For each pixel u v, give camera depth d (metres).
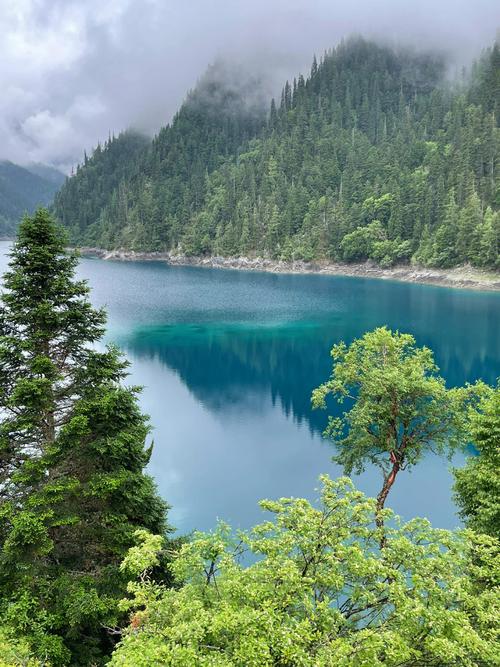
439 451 23.94
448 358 60.50
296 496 29.59
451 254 128.12
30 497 13.24
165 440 37.84
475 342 67.88
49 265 14.86
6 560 12.84
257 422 41.66
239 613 8.30
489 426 18.45
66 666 12.73
